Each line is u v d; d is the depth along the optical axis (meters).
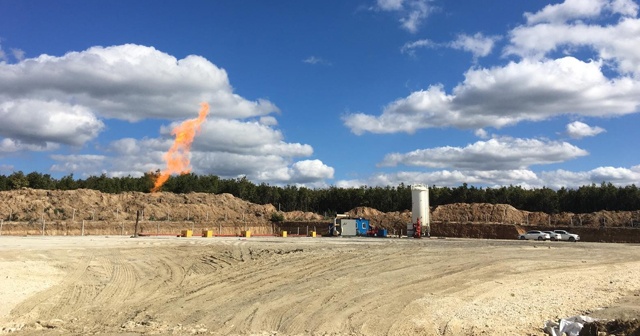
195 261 26.66
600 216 72.50
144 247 31.78
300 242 41.16
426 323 14.34
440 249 34.06
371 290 19.08
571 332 12.98
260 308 16.25
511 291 19.42
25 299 16.97
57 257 25.47
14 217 56.25
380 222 81.44
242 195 102.56
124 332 13.48
